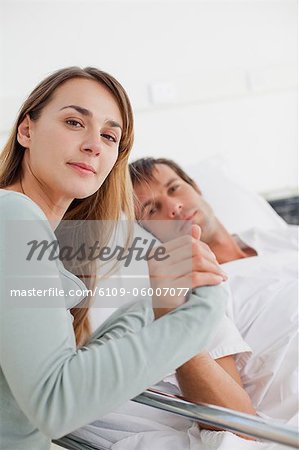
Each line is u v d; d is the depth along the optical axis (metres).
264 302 1.38
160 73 2.62
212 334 0.77
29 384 0.70
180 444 1.04
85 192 0.89
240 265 1.67
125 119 0.97
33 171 0.93
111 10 2.53
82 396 0.70
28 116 0.94
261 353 1.26
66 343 0.74
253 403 1.21
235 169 2.78
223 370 1.08
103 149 0.90
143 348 0.73
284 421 1.14
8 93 2.36
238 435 1.02
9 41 2.36
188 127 2.68
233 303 1.41
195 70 2.68
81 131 0.89
